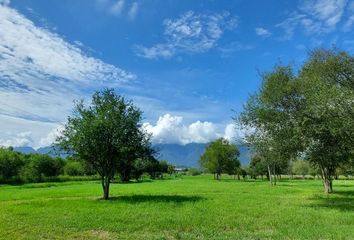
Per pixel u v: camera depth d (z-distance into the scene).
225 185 80.81
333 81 42.31
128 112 43.84
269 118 37.66
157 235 20.97
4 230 22.06
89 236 20.67
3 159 116.94
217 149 141.50
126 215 27.80
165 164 173.38
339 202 38.38
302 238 19.86
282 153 36.12
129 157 44.34
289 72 38.84
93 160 42.75
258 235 20.84
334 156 35.06
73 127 42.34
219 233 21.50
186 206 34.00
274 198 43.53
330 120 32.03
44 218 26.44
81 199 42.31
